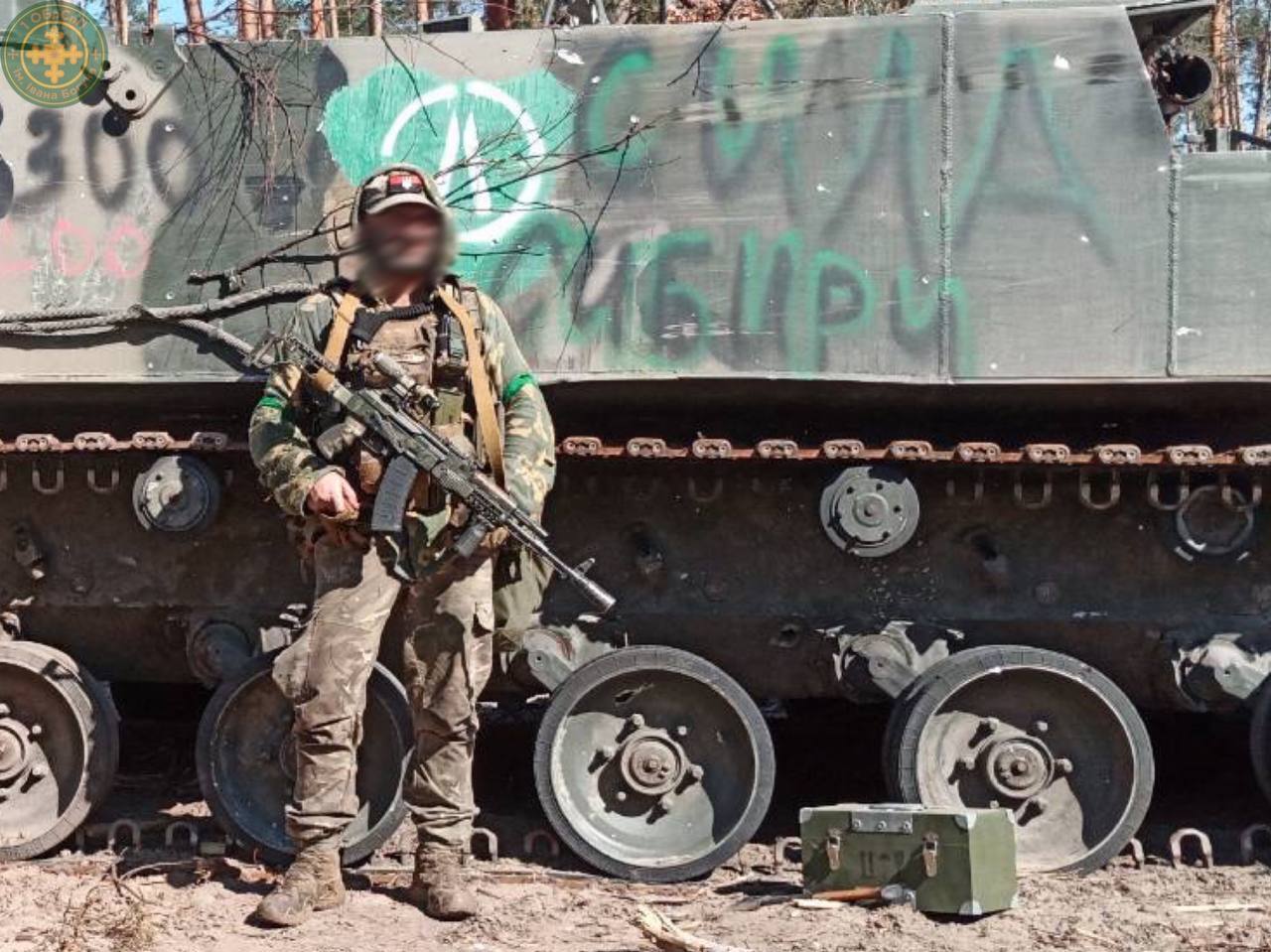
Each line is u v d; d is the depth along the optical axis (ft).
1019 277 22.59
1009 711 23.72
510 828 25.54
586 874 23.47
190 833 24.80
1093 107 22.52
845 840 21.52
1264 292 22.38
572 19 30.25
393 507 19.85
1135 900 21.86
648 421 24.26
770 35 22.86
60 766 24.52
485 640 21.24
